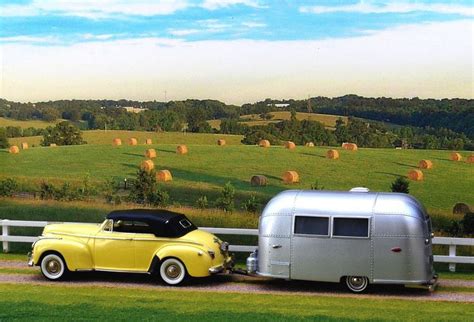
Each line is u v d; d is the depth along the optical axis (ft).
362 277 45.44
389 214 44.93
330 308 40.81
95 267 48.47
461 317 38.42
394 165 87.25
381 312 39.65
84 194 83.51
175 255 47.34
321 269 45.78
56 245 48.91
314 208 46.21
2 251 62.90
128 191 85.51
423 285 44.91
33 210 79.77
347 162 90.43
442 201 77.77
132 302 42.06
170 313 38.86
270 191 85.76
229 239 69.97
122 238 48.06
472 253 64.80
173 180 89.76
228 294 45.29
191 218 75.31
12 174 86.58
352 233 45.24
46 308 39.96
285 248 46.39
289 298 44.11
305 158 92.32
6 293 44.68
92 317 37.68
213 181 89.04
